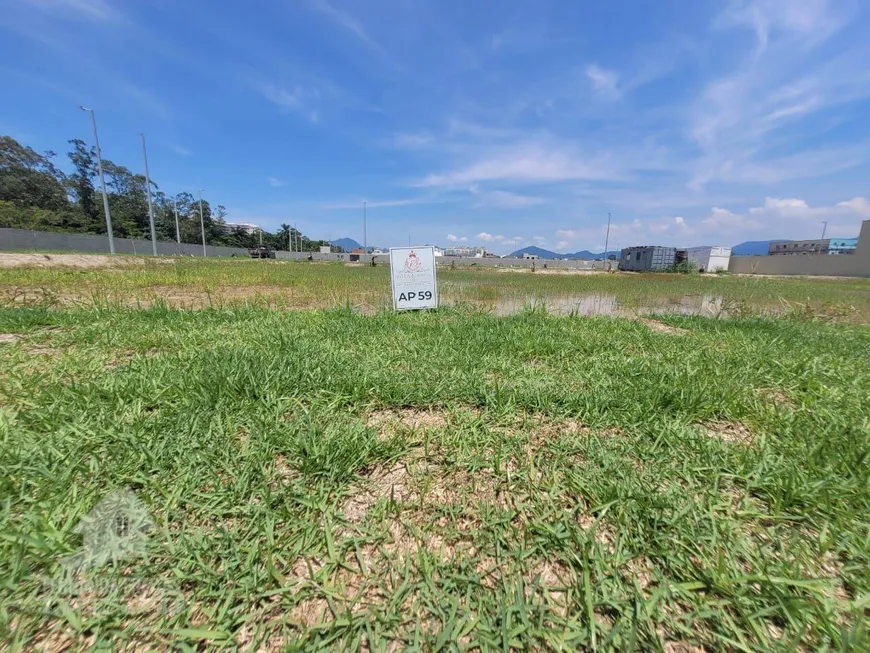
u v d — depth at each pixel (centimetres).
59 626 93
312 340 351
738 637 92
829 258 3216
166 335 355
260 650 90
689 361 315
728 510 136
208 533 120
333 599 100
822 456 168
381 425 199
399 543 121
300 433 176
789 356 346
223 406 200
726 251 4031
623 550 117
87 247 3038
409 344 350
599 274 2555
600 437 187
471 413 212
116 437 165
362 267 2359
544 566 113
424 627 95
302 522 124
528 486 148
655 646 91
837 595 106
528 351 337
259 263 2503
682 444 180
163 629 91
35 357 280
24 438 163
